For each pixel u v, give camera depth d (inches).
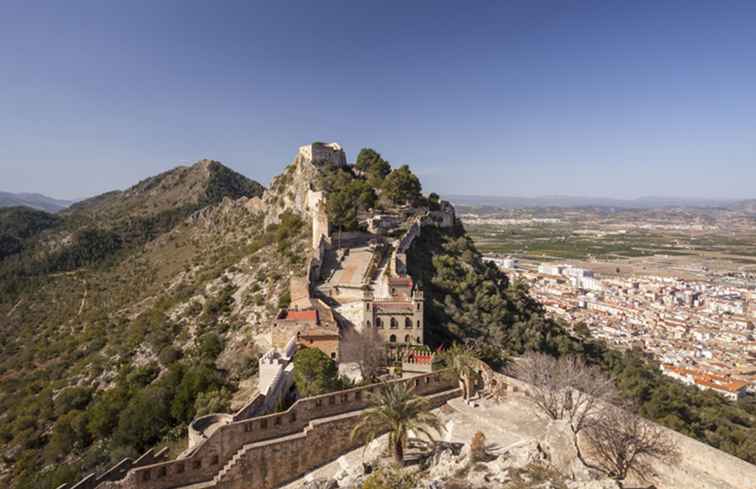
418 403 1176.2
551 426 1066.7
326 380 1852.9
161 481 1120.2
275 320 2637.8
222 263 5649.6
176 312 4456.2
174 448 1664.6
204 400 2244.1
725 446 2731.3
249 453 1187.3
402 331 2696.9
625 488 1127.6
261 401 1627.7
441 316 3171.8
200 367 2775.6
